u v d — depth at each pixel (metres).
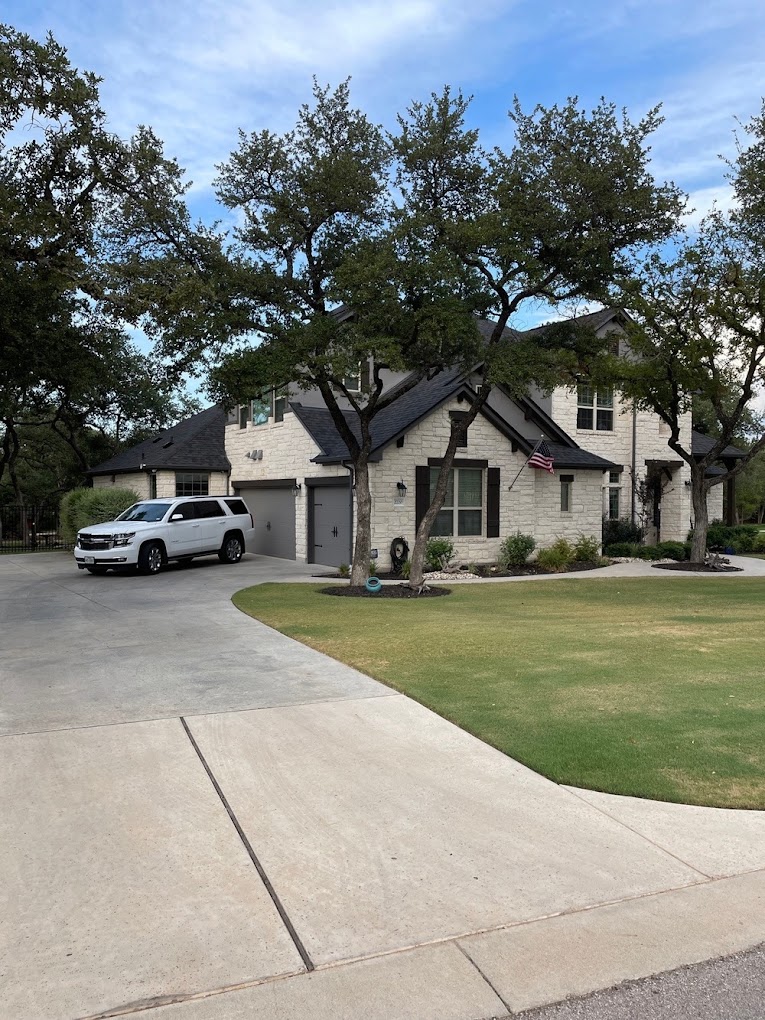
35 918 3.18
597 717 5.81
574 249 13.01
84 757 4.99
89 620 10.70
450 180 13.69
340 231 13.80
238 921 3.18
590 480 21.89
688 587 15.94
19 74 9.28
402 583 15.54
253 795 4.42
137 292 9.80
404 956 2.97
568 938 3.11
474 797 4.43
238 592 14.13
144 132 10.42
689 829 4.06
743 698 6.32
